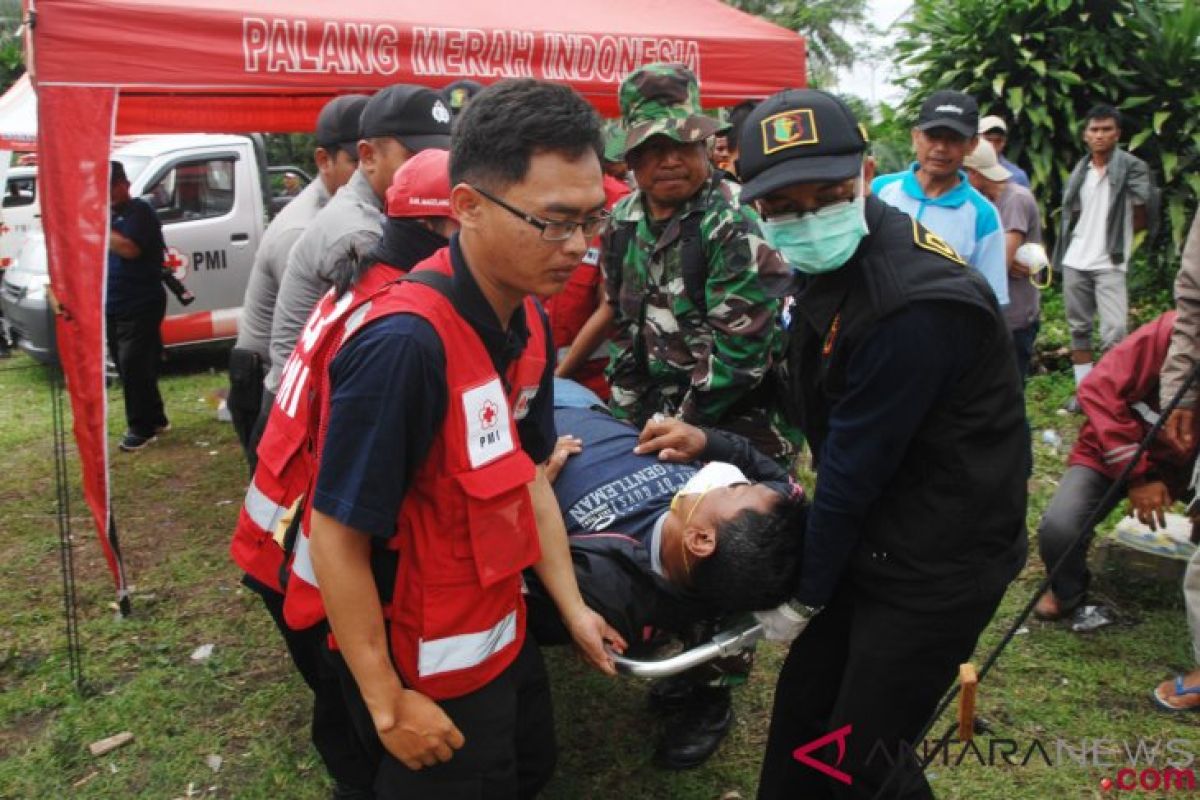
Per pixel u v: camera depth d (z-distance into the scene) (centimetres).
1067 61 742
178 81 334
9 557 424
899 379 161
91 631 355
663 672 182
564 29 434
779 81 494
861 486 168
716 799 256
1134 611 339
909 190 412
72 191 315
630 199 280
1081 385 314
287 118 653
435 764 166
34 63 307
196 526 458
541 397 181
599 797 257
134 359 568
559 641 208
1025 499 180
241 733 292
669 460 222
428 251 193
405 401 143
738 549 182
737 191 259
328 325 165
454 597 158
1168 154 729
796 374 186
